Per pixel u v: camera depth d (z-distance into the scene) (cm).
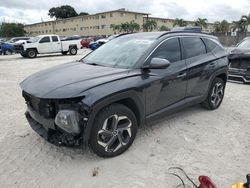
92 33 8069
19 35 9319
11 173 338
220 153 388
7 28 9144
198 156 379
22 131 461
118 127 366
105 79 357
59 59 1839
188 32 506
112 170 343
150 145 408
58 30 9344
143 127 473
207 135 446
